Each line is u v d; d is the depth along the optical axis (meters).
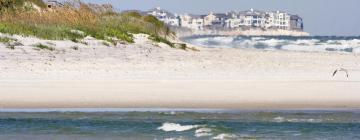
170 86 23.83
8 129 18.11
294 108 20.50
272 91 22.94
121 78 25.84
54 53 32.28
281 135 17.52
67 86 23.56
